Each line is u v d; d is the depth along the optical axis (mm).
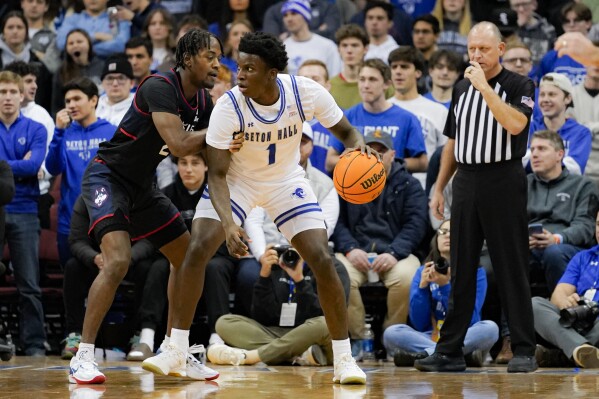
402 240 12406
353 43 14758
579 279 11430
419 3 16875
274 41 7219
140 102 7684
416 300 11484
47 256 13531
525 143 9312
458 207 9469
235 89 7398
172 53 15977
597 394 6832
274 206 7637
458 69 14492
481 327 10812
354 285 12125
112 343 12344
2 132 12922
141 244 12242
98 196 7754
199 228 7512
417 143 13414
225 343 11508
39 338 12578
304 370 9906
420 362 9648
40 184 13641
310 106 7531
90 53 15727
